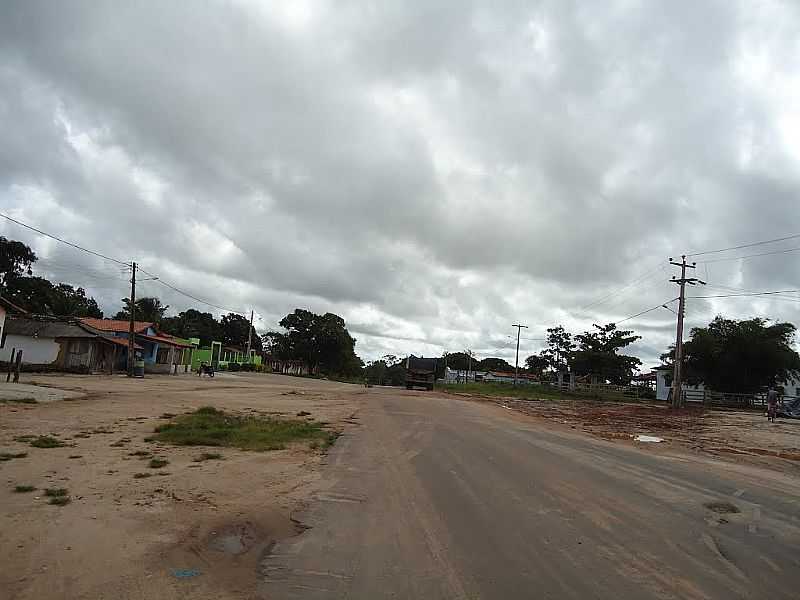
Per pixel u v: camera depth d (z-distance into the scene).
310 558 5.27
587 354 63.31
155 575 4.64
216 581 4.61
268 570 4.94
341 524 6.41
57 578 4.44
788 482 10.05
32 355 38.62
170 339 55.84
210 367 50.00
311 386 45.00
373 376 102.75
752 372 48.31
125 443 10.75
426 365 55.28
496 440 14.23
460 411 24.25
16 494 6.71
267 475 8.80
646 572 5.09
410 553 5.47
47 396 19.03
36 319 40.31
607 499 7.93
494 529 6.31
